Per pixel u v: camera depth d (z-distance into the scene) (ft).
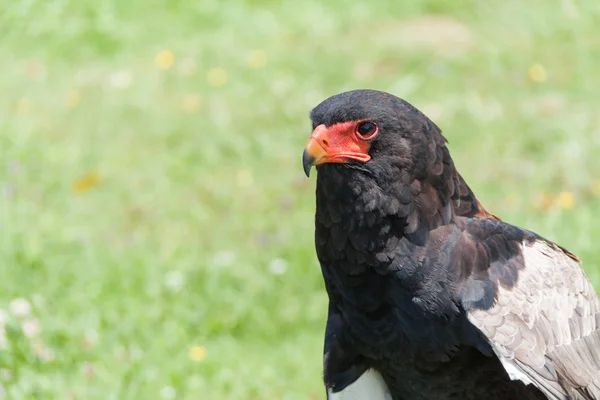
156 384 31.32
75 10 63.05
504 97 52.65
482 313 22.11
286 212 44.70
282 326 37.37
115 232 43.27
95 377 30.91
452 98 52.65
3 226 40.34
